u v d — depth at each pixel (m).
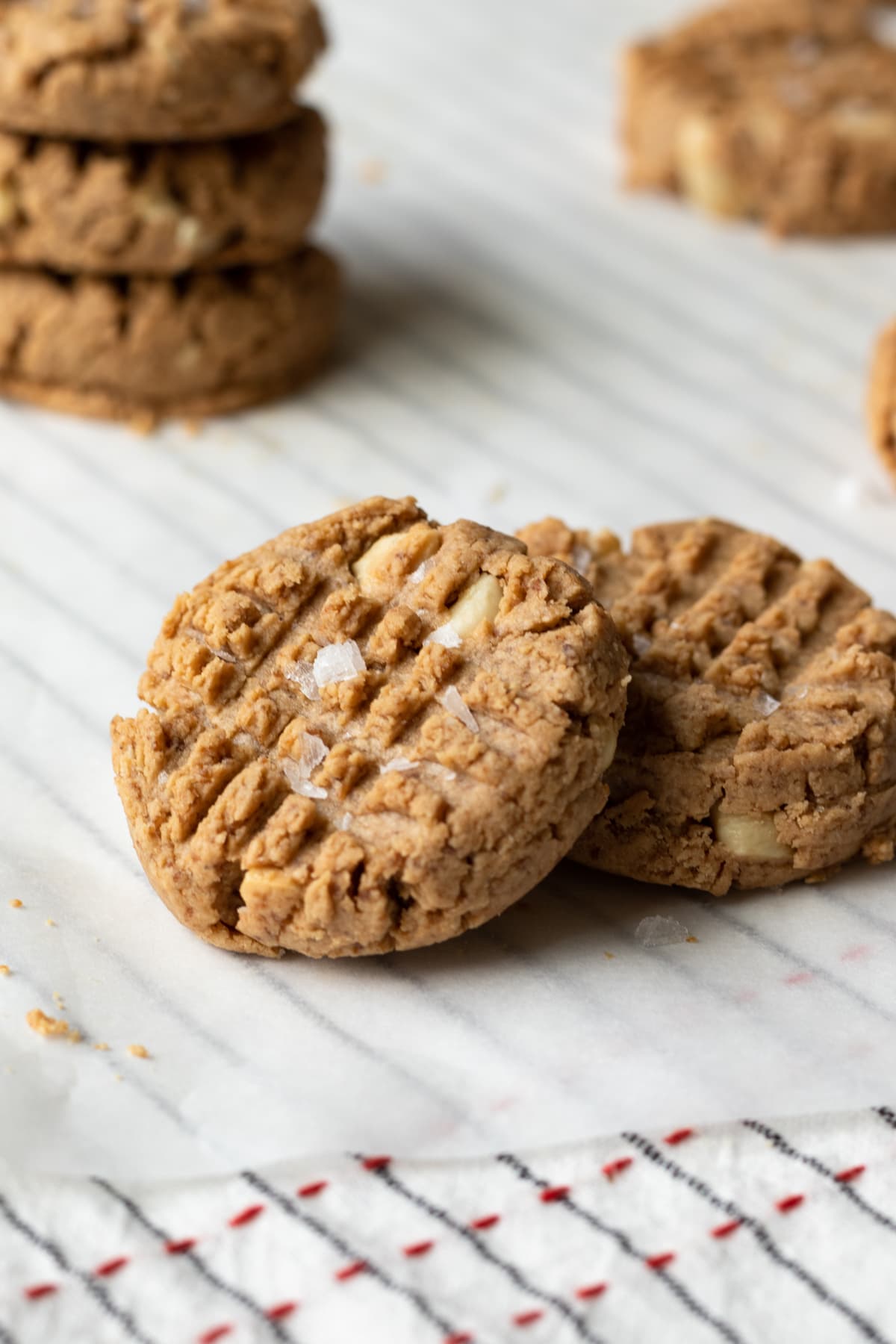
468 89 0.64
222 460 0.48
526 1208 0.34
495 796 0.35
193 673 0.37
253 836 0.36
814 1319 0.34
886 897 0.38
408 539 0.38
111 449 0.48
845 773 0.37
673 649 0.38
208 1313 0.33
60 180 0.46
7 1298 0.34
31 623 0.43
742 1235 0.34
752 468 0.48
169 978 0.37
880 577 0.45
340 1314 0.33
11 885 0.38
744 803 0.37
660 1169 0.35
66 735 0.41
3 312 0.48
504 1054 0.36
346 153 0.59
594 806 0.36
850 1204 0.35
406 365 0.51
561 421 0.49
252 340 0.48
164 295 0.47
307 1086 0.35
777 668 0.39
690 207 0.57
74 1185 0.34
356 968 0.37
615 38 0.68
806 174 0.54
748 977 0.37
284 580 0.38
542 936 0.37
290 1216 0.34
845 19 0.59
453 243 0.55
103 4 0.46
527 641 0.36
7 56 0.46
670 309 0.53
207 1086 0.35
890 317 0.53
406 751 0.36
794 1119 0.35
